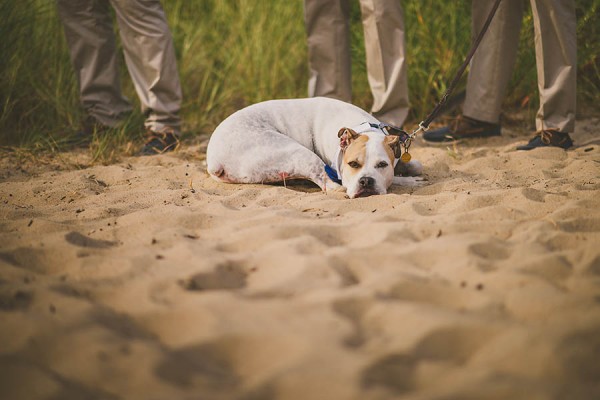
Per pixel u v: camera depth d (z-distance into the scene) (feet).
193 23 24.14
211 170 13.82
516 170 14.21
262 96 22.21
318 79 18.40
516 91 20.63
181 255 8.96
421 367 5.96
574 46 15.37
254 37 23.02
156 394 5.62
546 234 9.32
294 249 8.96
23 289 7.79
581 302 7.05
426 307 7.04
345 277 8.25
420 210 11.19
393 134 13.76
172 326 6.97
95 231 10.33
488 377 5.69
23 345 6.50
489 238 9.20
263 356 6.29
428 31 20.26
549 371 5.99
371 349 6.34
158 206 11.83
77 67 18.40
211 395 5.56
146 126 18.06
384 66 17.07
